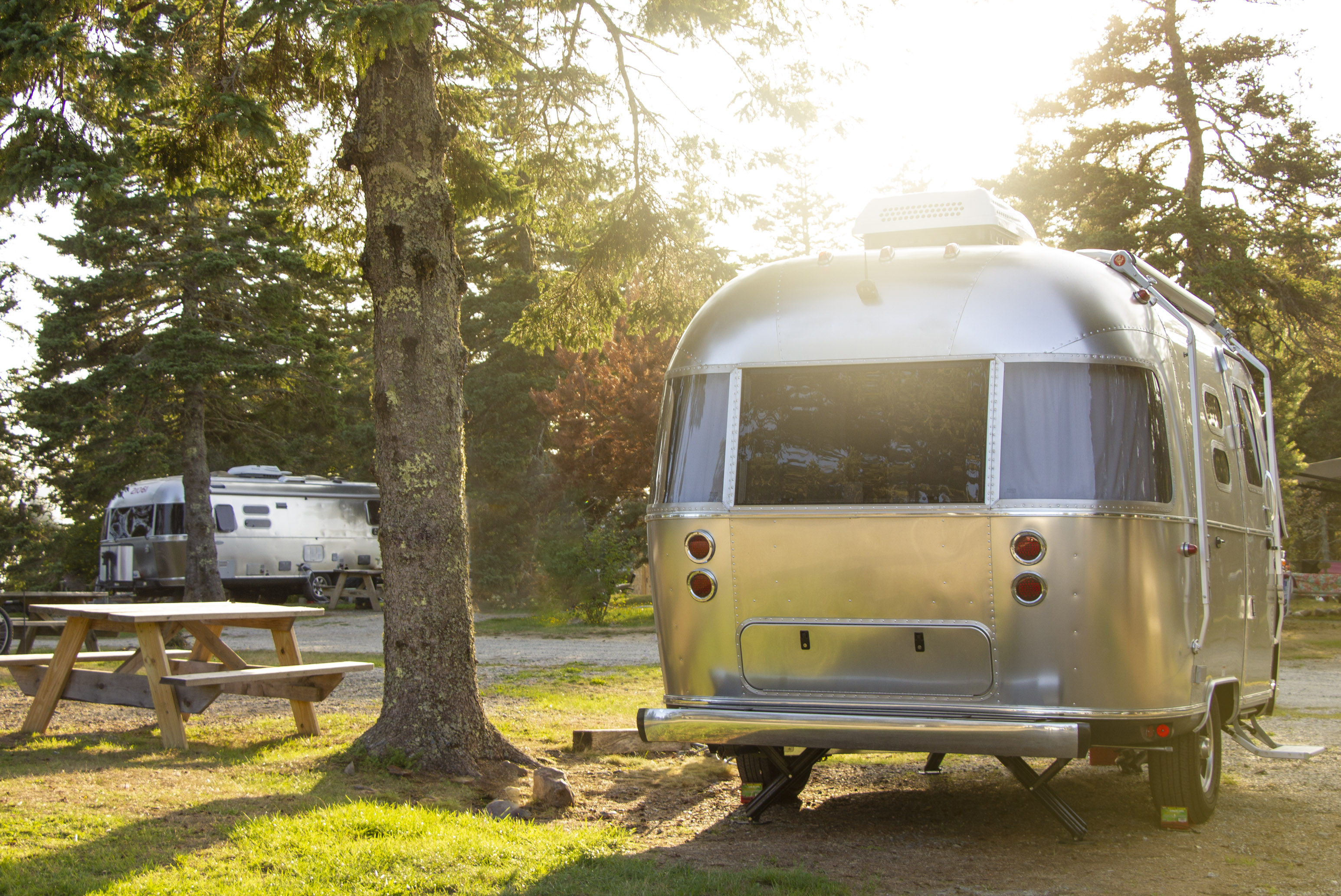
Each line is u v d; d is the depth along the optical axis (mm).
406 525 7203
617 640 19078
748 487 5578
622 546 23047
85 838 4863
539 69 9875
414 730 6984
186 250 23016
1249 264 22078
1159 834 5680
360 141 7562
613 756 7750
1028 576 5078
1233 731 6312
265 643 17719
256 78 9086
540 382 30109
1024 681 5105
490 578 29328
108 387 22094
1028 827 5875
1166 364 5484
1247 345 24859
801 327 5656
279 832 5020
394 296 7430
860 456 5406
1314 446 39906
